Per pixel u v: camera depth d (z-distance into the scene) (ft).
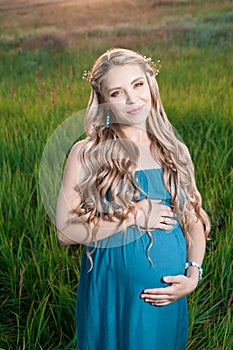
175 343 7.41
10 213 13.37
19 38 45.83
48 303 10.89
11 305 11.34
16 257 12.10
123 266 6.68
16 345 10.26
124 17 48.44
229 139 17.74
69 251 12.57
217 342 9.32
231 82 27.30
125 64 6.70
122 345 6.93
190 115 20.84
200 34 41.65
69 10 50.16
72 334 10.32
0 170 16.07
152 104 7.12
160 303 6.76
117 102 6.68
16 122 21.21
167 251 6.76
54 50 43.47
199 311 10.45
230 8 47.67
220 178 15.25
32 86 31.09
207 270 11.31
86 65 36.78
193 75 29.73
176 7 48.98
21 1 52.26
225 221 13.06
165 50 39.22
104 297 6.82
